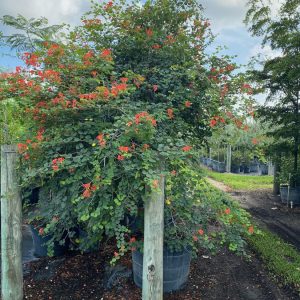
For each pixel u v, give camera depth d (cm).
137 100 357
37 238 439
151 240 273
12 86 304
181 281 346
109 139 275
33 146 288
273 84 769
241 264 420
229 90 363
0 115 397
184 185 322
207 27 403
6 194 308
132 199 294
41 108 304
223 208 324
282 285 368
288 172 805
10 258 318
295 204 799
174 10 405
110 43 385
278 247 470
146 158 260
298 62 651
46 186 334
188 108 381
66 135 305
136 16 392
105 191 279
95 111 307
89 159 278
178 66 346
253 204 809
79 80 309
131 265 385
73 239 427
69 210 324
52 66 323
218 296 342
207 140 425
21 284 328
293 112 754
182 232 329
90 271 389
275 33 736
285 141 779
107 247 442
